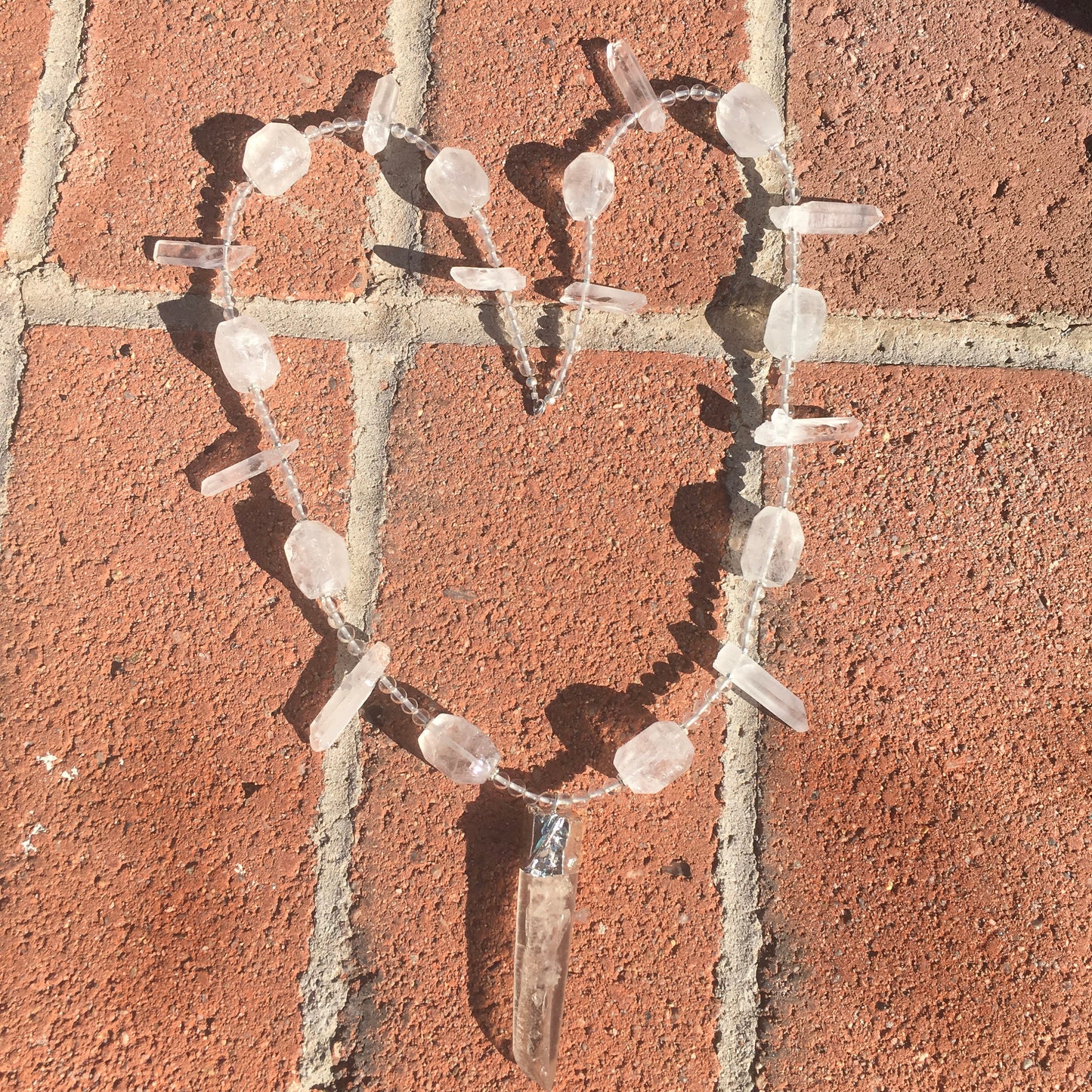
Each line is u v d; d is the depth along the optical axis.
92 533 0.41
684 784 0.39
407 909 0.39
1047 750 0.39
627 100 0.41
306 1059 0.38
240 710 0.40
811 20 0.42
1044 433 0.41
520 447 0.41
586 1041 0.38
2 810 0.39
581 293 0.41
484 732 0.39
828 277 0.41
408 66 0.42
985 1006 0.38
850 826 0.39
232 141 0.42
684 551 0.41
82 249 0.42
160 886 0.39
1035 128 0.42
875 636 0.40
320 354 0.41
